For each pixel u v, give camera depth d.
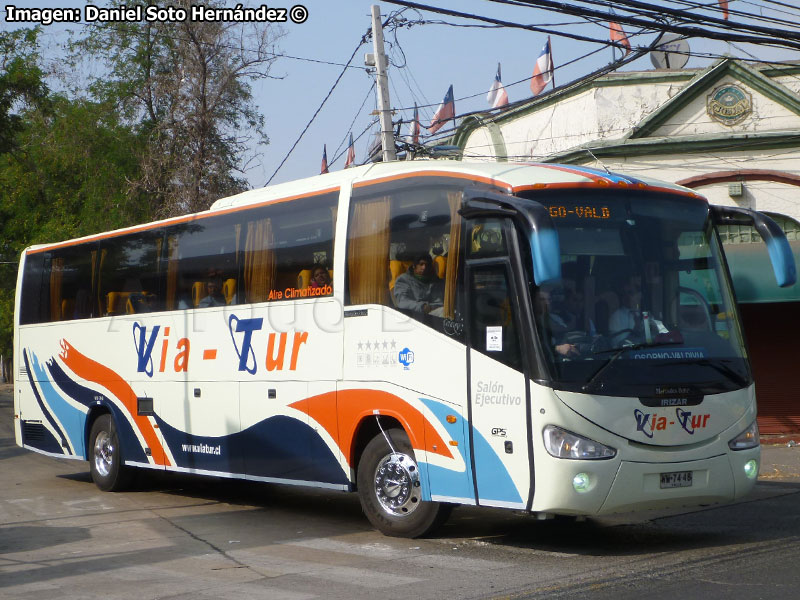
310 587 7.27
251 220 11.17
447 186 8.84
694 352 8.28
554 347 7.83
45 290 15.10
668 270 8.45
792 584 6.85
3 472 16.44
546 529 9.72
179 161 30.44
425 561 8.14
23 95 31.59
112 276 13.55
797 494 12.02
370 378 9.36
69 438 14.35
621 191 8.52
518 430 7.93
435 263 8.85
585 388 7.73
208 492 13.55
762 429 18.22
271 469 10.62
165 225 12.60
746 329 18.41
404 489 9.16
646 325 8.16
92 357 13.81
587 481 7.66
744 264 16.70
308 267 10.27
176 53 32.31
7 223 41.62
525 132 21.48
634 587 6.89
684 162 18.88
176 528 10.33
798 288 16.22
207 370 11.60
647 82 19.41
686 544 8.68
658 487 7.89
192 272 12.02
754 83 18.59
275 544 9.22
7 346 54.53
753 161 18.45
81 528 10.39
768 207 18.33
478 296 8.41
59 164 39.75
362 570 7.85
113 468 13.45
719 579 7.09
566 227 8.16
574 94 20.17
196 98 30.47
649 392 7.90
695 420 8.09
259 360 10.80
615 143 19.16
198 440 11.73
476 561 8.09
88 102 36.91
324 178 10.40
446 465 8.55
